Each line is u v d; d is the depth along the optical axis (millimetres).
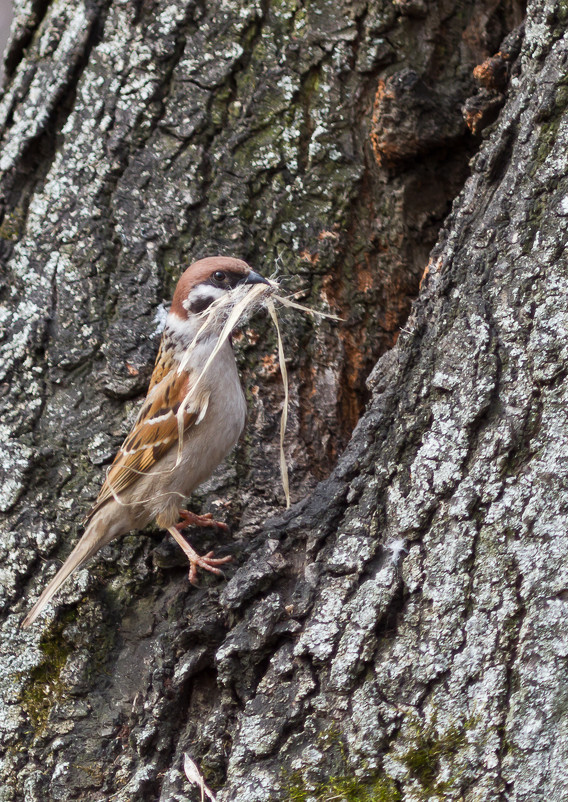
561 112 6258
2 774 6672
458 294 6457
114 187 8086
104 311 7879
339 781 5559
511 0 8344
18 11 8805
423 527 6051
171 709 6547
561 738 5234
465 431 6051
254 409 7918
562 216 6055
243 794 5676
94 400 7738
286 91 8117
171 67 8188
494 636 5574
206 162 8070
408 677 5707
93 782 6504
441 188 8211
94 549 7094
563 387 5801
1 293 8023
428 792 5383
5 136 8531
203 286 7496
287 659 6062
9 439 7582
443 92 8078
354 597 6055
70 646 7047
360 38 8141
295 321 7969
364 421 6602
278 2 8227
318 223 8055
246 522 7648
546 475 5715
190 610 6914
